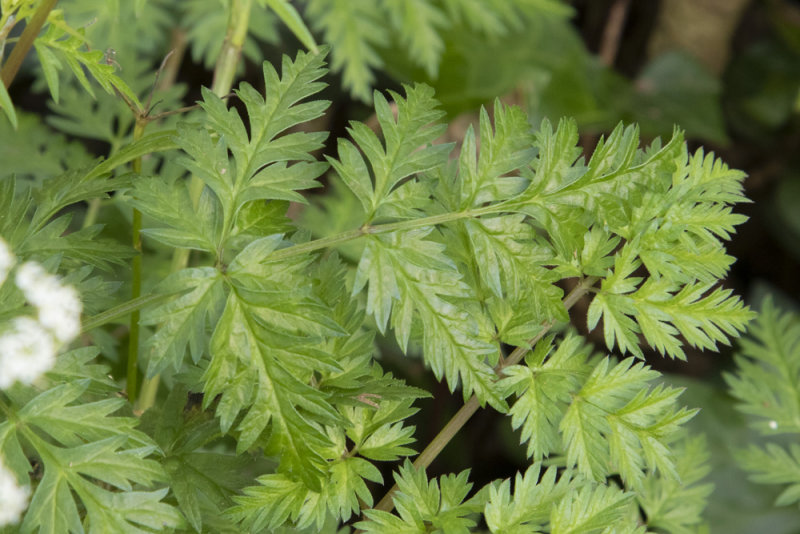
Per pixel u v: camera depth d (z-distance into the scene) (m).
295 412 0.54
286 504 0.55
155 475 0.54
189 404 0.59
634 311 0.57
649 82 1.40
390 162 0.57
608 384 0.57
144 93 0.80
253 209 0.56
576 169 0.57
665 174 0.57
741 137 1.51
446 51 1.19
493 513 0.56
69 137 1.14
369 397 0.57
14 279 0.55
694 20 1.47
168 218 0.55
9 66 0.56
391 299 0.56
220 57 0.64
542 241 0.57
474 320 0.57
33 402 0.54
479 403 0.56
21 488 0.53
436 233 0.59
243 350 0.54
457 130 1.19
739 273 1.51
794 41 1.48
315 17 1.14
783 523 0.91
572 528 0.56
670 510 0.65
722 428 0.97
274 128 0.56
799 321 1.21
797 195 1.40
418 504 0.57
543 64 1.23
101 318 0.55
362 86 0.94
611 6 1.51
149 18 0.94
